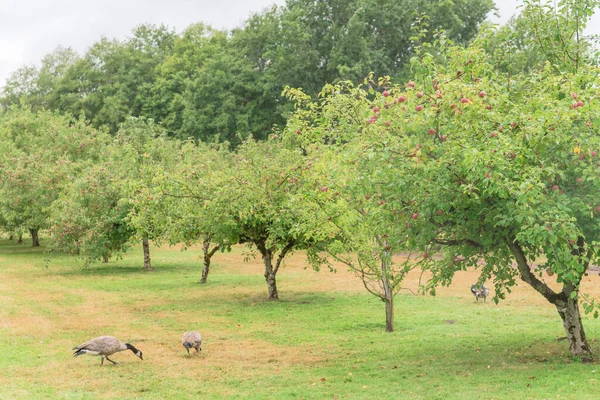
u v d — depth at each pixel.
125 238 37.53
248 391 14.35
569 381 13.90
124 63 94.62
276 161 26.14
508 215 13.81
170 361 17.52
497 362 16.50
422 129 13.92
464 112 13.63
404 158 13.68
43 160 50.03
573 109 12.79
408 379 15.04
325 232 21.75
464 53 14.77
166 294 30.48
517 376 14.70
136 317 24.52
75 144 53.12
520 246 15.80
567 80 14.27
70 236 37.28
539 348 18.03
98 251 36.47
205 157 44.56
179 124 78.38
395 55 67.94
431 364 16.66
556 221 12.80
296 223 24.36
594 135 13.47
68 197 38.72
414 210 14.53
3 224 50.62
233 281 35.16
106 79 94.06
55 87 95.50
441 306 26.58
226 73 76.25
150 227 31.33
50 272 39.03
